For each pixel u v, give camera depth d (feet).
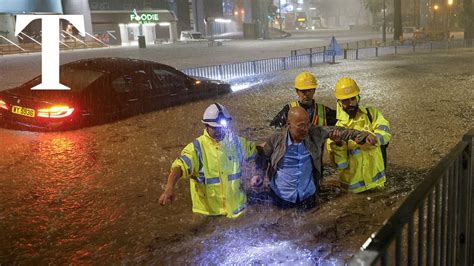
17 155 21.15
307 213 13.05
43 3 123.13
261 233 11.91
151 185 16.65
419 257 6.01
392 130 24.03
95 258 11.17
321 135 12.88
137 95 29.91
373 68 62.03
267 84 46.57
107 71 28.66
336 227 12.24
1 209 14.62
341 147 14.14
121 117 28.71
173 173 11.59
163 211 13.96
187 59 81.15
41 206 14.87
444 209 7.11
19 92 27.22
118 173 18.25
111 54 97.86
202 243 11.53
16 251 11.70
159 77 32.01
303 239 11.59
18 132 25.79
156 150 21.76
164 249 11.38
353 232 11.96
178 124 27.43
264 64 60.13
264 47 120.57
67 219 13.73
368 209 13.37
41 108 25.41
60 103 25.59
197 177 12.35
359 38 177.78
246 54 93.45
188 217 13.33
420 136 22.50
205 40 165.58
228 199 12.48
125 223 13.20
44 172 18.58
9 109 26.43
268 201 13.75
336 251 11.00
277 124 14.47
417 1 213.87
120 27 152.35
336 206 13.58
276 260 10.61
